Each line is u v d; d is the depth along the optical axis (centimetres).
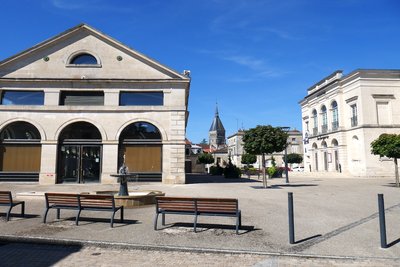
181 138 2280
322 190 1775
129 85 2325
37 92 2327
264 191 1694
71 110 2281
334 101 4184
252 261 548
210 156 5709
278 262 542
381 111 3634
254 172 4312
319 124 4616
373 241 659
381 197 630
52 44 2369
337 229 766
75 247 645
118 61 2375
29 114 2267
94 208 814
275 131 1859
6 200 880
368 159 3525
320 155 4591
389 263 532
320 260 552
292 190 1767
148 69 2372
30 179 2230
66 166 2273
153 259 562
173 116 2298
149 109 2302
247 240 667
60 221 855
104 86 2316
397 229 762
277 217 922
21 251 616
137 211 1021
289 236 656
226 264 533
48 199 852
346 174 3712
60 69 2350
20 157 2255
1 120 2252
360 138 3619
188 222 848
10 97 2314
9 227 779
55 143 2248
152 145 2297
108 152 2258
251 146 1864
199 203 747
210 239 674
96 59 2378
